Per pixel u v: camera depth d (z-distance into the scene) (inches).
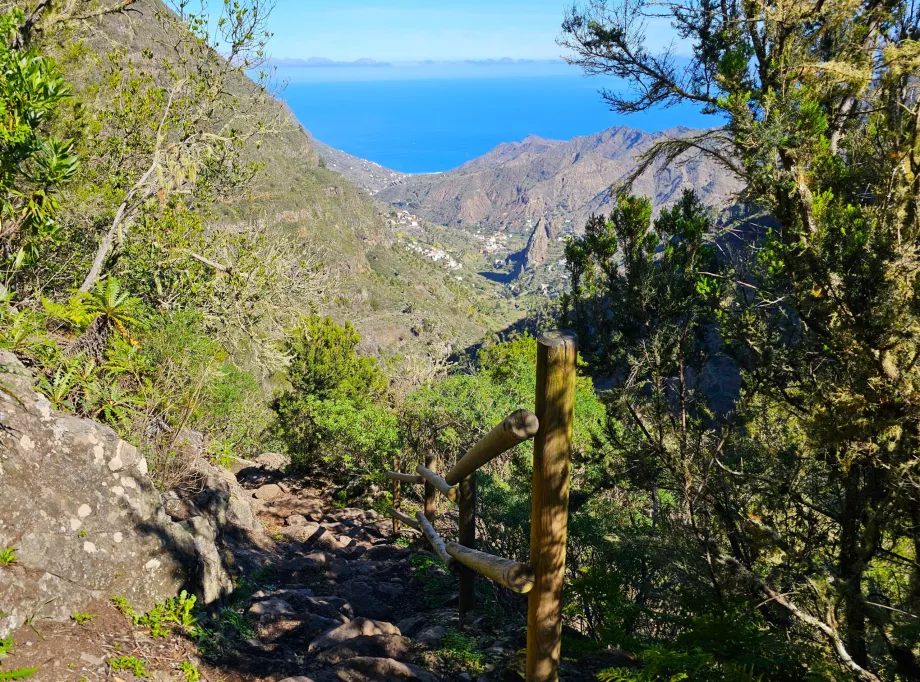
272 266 534.6
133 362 261.9
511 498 261.0
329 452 505.7
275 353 542.6
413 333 5930.1
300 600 218.7
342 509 431.5
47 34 370.9
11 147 195.9
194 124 477.7
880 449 135.8
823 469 170.1
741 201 154.9
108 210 428.5
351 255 6781.5
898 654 141.7
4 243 236.2
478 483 277.0
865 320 129.0
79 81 412.5
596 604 166.9
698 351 188.4
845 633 145.7
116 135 460.8
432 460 225.1
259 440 598.9
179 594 173.3
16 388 165.8
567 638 148.2
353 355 637.3
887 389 129.4
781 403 179.5
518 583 88.3
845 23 153.9
